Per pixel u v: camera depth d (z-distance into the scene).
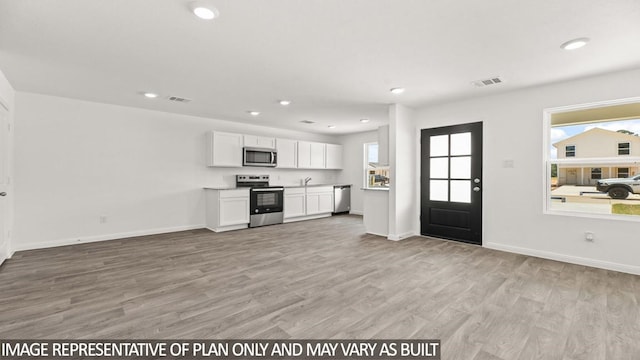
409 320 2.11
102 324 2.02
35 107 4.05
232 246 4.25
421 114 4.86
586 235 3.38
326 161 7.62
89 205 4.49
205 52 2.70
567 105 3.48
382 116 5.54
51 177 4.18
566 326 2.02
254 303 2.37
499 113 4.03
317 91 3.93
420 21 2.14
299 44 2.54
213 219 5.45
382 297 2.49
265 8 1.98
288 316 2.16
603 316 2.16
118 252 3.89
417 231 4.98
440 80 3.45
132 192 4.90
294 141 6.89
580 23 2.13
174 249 4.07
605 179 3.36
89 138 4.48
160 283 2.79
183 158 5.47
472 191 4.32
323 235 5.04
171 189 5.33
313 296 2.51
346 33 2.33
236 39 2.44
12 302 2.35
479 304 2.36
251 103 4.59
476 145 4.27
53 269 3.18
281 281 2.85
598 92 3.28
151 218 5.11
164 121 5.24
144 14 2.05
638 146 3.18
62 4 1.92
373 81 3.50
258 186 6.50
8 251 3.60
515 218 3.91
